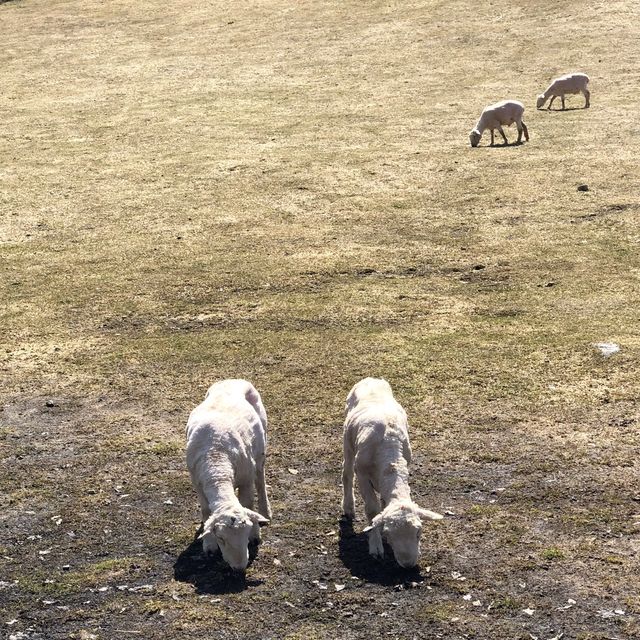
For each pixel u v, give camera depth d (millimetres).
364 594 7492
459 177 23359
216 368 12766
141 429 10906
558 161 24156
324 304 15445
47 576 7926
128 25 47781
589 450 9977
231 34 44594
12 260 18844
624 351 12750
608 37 38094
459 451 10039
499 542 8242
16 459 10250
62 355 13531
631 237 18422
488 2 44969
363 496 7996
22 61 42438
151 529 8625
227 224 20688
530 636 6930
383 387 8758
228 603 7418
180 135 29453
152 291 16469
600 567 7824
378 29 42875
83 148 28484
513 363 12523
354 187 23031
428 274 16969
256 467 8453
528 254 17797
